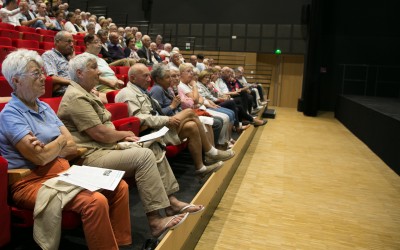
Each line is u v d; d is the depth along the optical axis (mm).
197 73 3873
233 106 3980
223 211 2463
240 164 3705
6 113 1249
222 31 9250
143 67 2182
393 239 2199
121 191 1345
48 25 5109
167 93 2682
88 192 1171
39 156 1225
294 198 2797
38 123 1334
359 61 8625
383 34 8445
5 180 1155
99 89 2824
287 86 9328
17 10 4500
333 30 8680
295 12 8867
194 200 1793
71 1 9516
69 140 1422
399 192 3072
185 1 9320
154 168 1483
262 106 6637
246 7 9094
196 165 2240
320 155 4266
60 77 2357
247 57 9195
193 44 9203
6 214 1166
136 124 1939
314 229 2270
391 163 3807
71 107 1524
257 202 2670
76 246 1406
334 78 8805
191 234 1925
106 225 1165
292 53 8984
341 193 2975
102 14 9438
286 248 2006
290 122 6820
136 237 1520
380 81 8539
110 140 1573
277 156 4117
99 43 2971
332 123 6973
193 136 2178
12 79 1271
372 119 4695
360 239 2174
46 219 1154
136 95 2156
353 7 8539
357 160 4117
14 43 3375
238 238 2084
